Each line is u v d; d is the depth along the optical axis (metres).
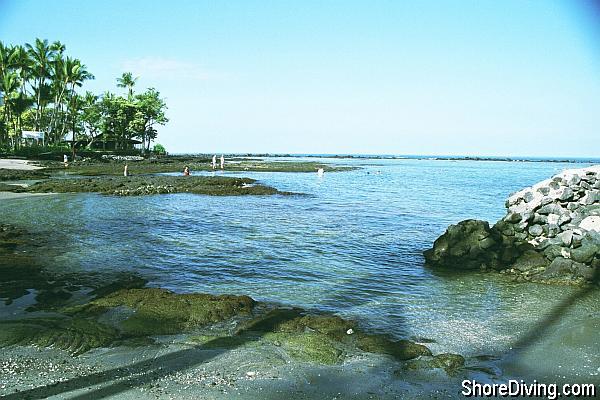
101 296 10.22
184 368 6.77
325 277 12.61
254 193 36.28
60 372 6.58
